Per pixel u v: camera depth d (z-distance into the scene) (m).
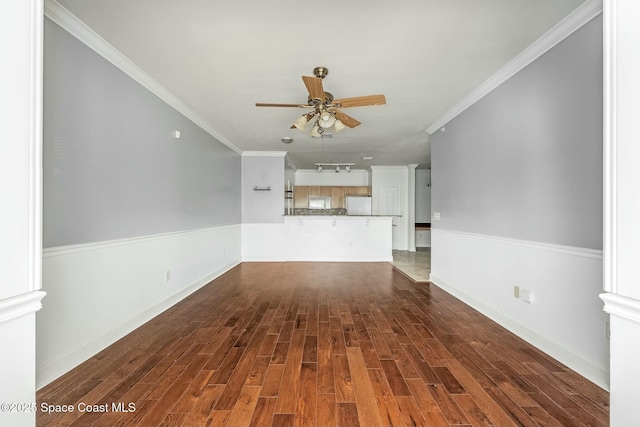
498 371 1.91
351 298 3.55
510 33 2.10
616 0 0.81
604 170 0.85
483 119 3.01
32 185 0.83
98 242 2.20
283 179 6.21
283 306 3.24
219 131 4.62
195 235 3.91
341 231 6.31
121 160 2.47
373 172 8.02
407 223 7.93
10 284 0.78
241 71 2.66
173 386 1.73
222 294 3.72
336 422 1.44
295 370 1.91
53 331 1.82
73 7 1.83
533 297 2.30
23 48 0.81
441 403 1.58
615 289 0.82
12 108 0.78
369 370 1.91
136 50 2.32
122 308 2.45
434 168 4.30
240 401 1.59
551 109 2.14
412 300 3.47
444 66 2.56
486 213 2.96
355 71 2.65
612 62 0.82
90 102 2.14
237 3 1.80
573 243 1.95
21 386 0.81
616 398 0.81
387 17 1.92
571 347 1.96
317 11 1.86
